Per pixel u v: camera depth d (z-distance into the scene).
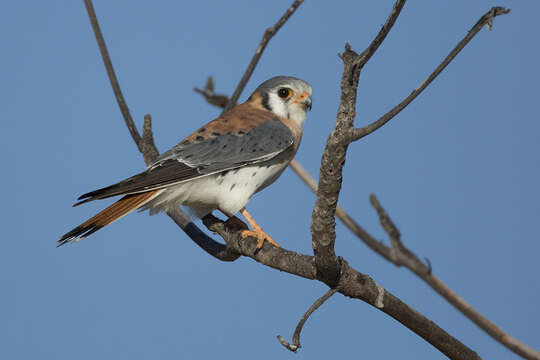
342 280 5.85
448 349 6.11
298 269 6.31
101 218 7.80
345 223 8.50
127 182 8.09
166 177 8.29
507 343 7.34
